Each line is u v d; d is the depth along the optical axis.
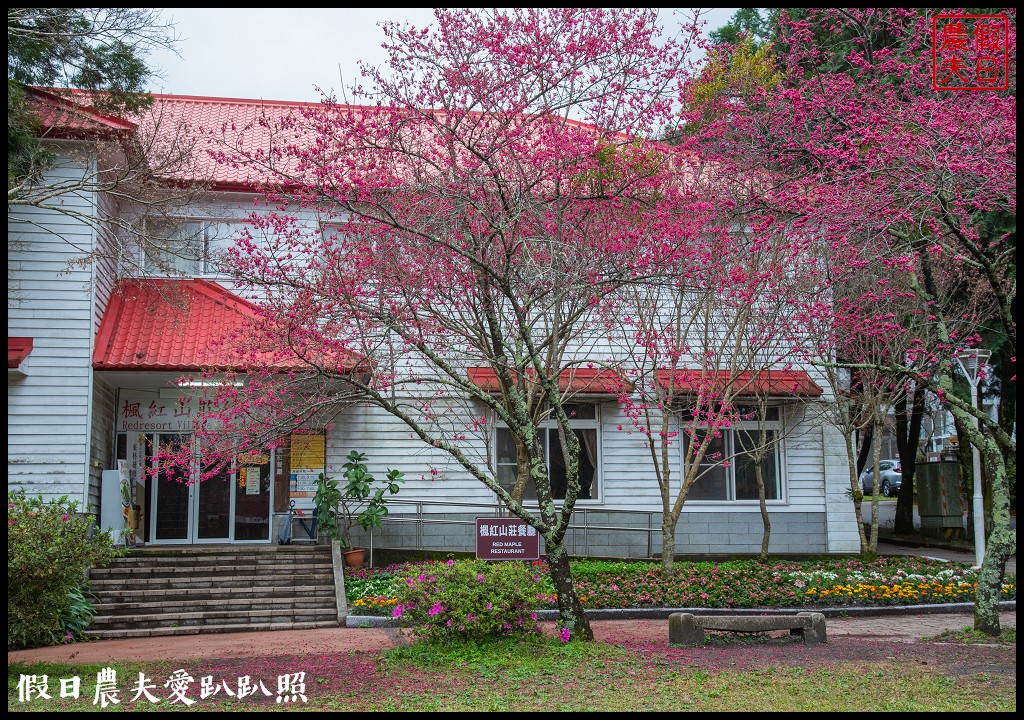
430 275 11.27
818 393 19.02
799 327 16.66
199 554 16.17
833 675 8.59
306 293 11.55
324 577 15.58
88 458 15.89
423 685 8.43
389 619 13.66
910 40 12.82
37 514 10.20
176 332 17.05
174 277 18.41
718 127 12.95
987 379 22.00
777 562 17.83
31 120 14.95
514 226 10.43
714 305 16.22
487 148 10.94
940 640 11.04
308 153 11.56
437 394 18.25
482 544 10.87
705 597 14.22
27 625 9.74
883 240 11.95
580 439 19.44
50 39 14.95
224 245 18.03
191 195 15.51
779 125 12.86
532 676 8.59
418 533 18.23
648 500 19.38
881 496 37.91
